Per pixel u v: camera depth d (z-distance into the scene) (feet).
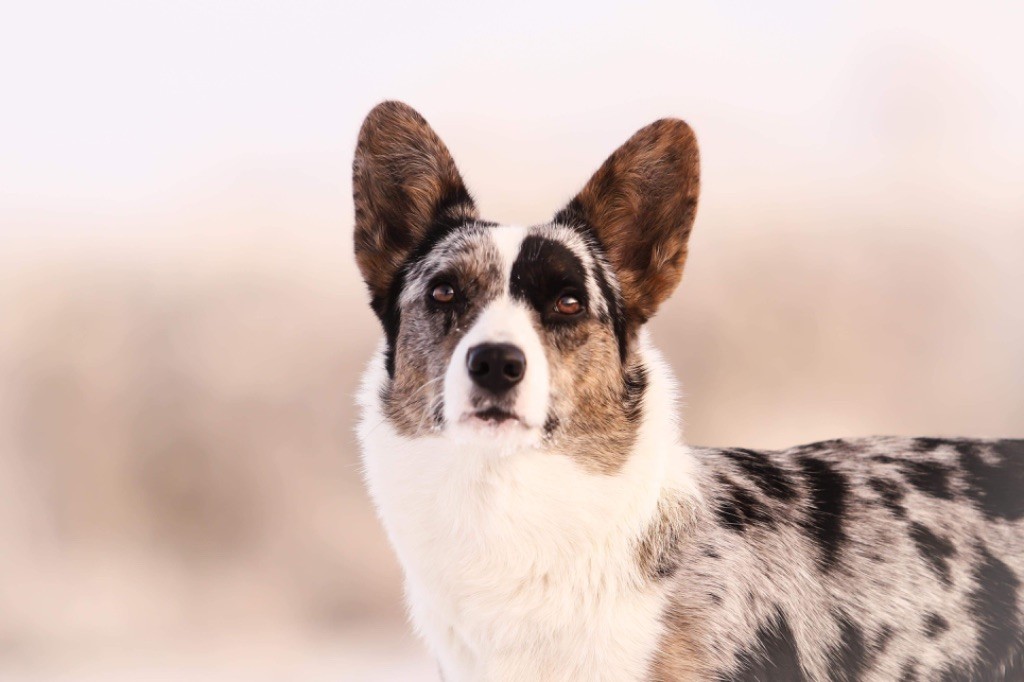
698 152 19.20
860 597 18.75
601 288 18.78
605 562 17.56
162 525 38.06
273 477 38.73
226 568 36.63
